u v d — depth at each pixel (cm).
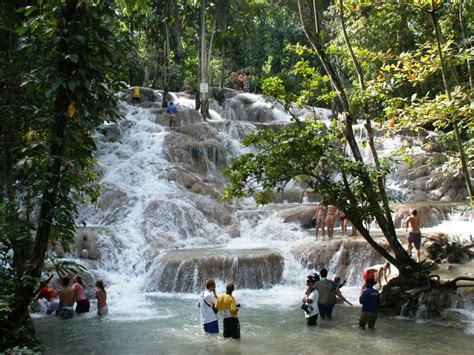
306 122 1285
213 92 3422
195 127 2614
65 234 771
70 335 1097
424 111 1030
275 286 1548
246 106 3412
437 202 2191
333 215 1694
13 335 771
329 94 1303
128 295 1515
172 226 1891
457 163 1292
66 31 718
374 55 1361
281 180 1209
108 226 1838
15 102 905
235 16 3092
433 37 1581
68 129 734
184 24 3319
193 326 1148
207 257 1557
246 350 963
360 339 1010
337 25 2828
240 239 1938
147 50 3019
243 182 1286
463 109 999
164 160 2320
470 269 1442
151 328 1139
